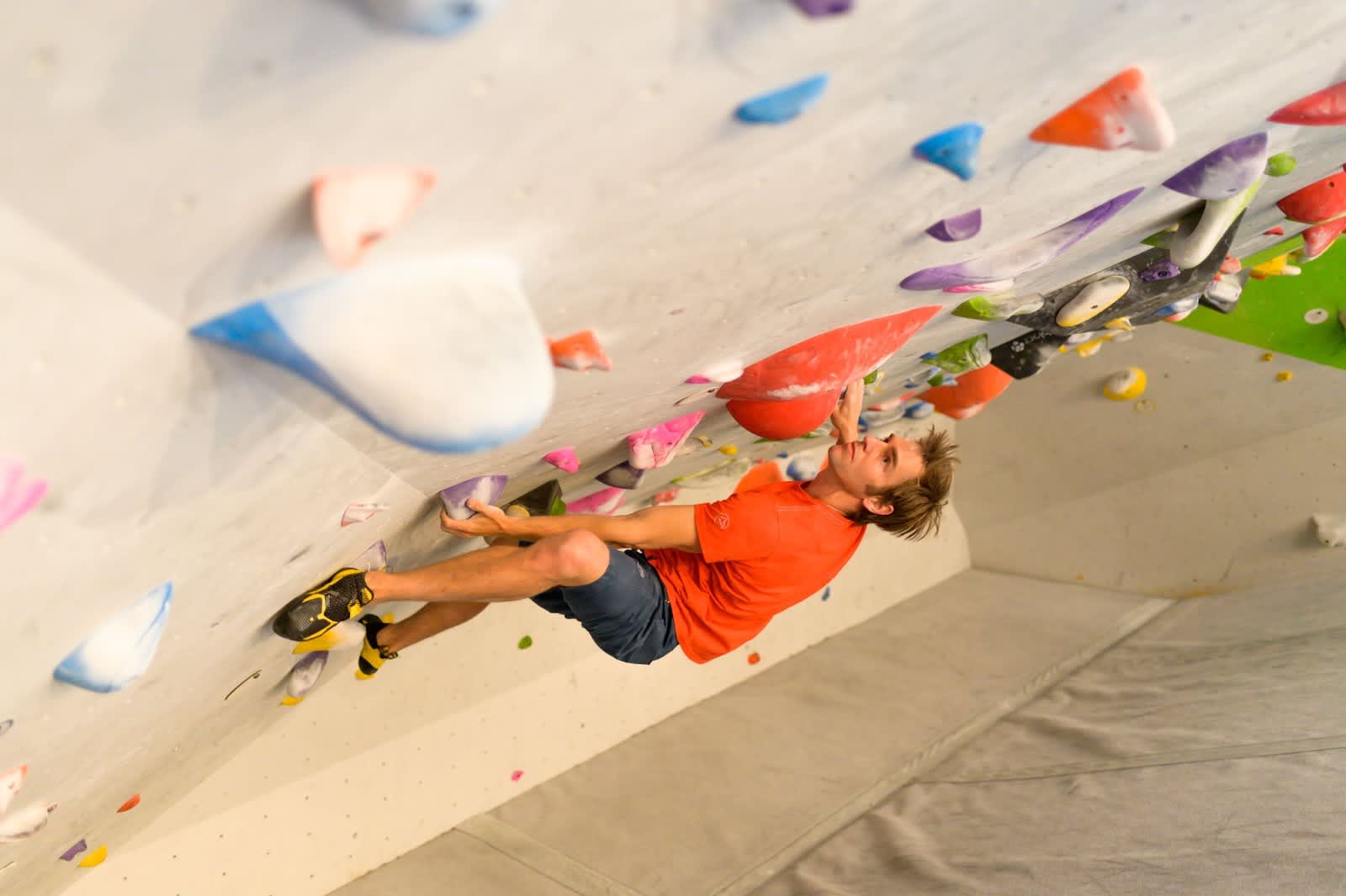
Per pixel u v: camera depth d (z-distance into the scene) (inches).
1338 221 98.2
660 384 54.7
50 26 14.5
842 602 187.0
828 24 22.1
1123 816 100.9
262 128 18.1
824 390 64.6
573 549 71.6
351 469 42.4
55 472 24.0
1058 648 169.9
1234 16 31.1
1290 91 42.4
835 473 82.4
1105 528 194.5
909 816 120.0
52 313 19.8
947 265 51.1
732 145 26.5
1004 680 161.3
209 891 103.9
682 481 136.4
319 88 17.8
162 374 24.0
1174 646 156.0
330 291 24.1
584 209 26.4
